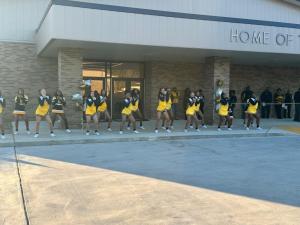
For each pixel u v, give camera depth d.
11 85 19.33
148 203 6.48
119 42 15.18
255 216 5.84
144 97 22.16
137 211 6.06
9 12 19.27
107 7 14.90
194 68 22.55
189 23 16.39
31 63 19.61
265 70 24.80
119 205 6.37
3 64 19.19
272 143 14.03
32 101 19.64
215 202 6.56
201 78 22.73
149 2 16.42
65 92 16.23
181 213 5.97
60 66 16.19
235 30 17.30
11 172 8.73
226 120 17.78
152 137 14.43
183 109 22.28
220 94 18.59
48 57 19.80
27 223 5.54
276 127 18.39
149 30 15.68
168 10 16.75
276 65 24.72
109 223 5.52
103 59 21.06
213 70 19.09
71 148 12.38
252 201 6.64
